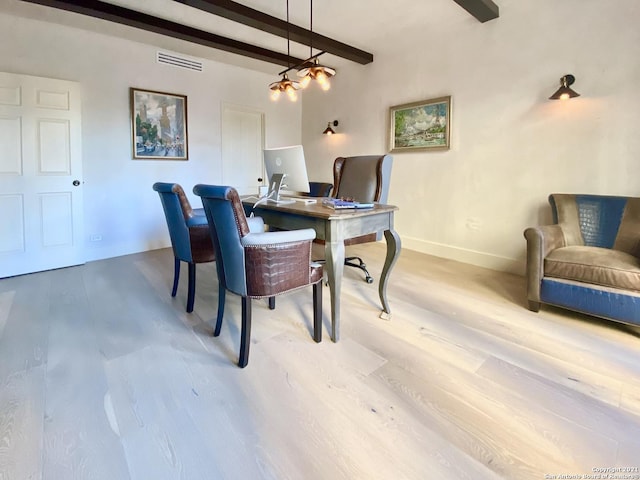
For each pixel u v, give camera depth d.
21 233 3.42
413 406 1.53
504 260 3.63
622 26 2.73
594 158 2.96
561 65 3.08
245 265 1.77
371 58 4.60
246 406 1.53
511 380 1.72
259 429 1.39
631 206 2.58
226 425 1.41
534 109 3.29
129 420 1.43
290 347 2.03
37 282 3.21
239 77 5.16
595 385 1.68
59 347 2.01
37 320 2.38
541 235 2.47
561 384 1.69
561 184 3.18
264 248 1.76
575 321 2.39
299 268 1.92
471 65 3.71
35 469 1.19
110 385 1.66
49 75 3.60
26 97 3.35
